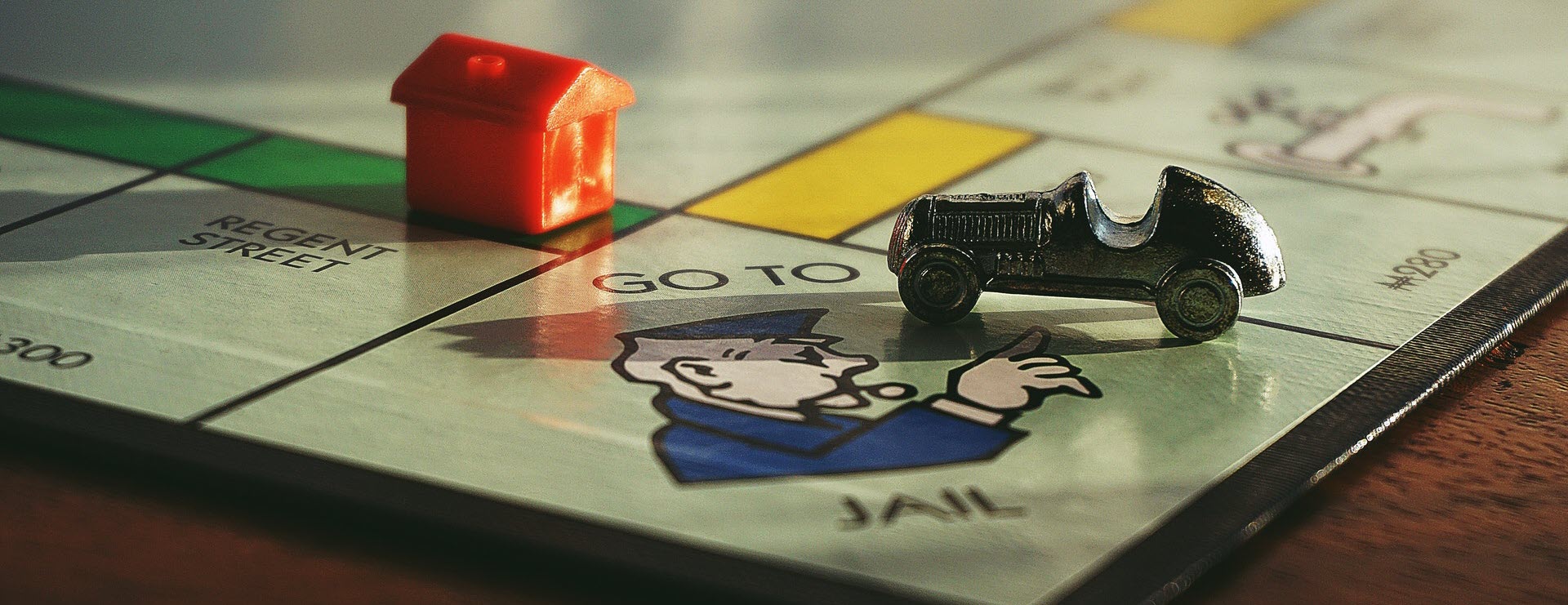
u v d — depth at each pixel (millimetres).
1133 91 325
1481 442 222
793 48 344
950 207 235
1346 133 308
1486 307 247
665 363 226
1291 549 204
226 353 224
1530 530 209
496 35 343
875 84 325
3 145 280
